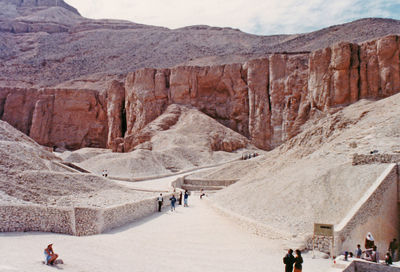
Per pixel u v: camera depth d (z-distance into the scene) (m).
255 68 67.69
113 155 52.03
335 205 20.38
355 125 31.42
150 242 17.09
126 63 142.00
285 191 23.91
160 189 35.28
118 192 29.83
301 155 31.86
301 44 124.88
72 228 17.75
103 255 13.94
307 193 22.42
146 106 72.56
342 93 54.62
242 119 69.12
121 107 80.88
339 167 23.48
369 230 18.70
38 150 36.91
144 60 143.12
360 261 14.73
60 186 26.77
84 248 14.82
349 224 17.28
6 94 90.38
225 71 71.50
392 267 14.19
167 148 57.44
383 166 21.77
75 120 87.00
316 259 15.69
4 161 26.45
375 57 53.78
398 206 21.22
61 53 153.00
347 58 54.75
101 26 182.75
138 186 37.59
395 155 22.00
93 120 87.31
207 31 171.25
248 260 14.82
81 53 153.50
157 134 63.78
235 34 163.62
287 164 31.86
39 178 26.16
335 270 13.67
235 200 27.02
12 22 174.25
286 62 65.00
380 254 19.08
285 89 63.81
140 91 73.50
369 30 115.56
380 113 31.34
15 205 16.92
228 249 16.55
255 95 66.94
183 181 44.94
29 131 87.62
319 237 16.83
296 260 12.91
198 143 60.47
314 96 57.97
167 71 74.75
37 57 149.75
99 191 28.89
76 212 18.05
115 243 16.33
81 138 86.00
